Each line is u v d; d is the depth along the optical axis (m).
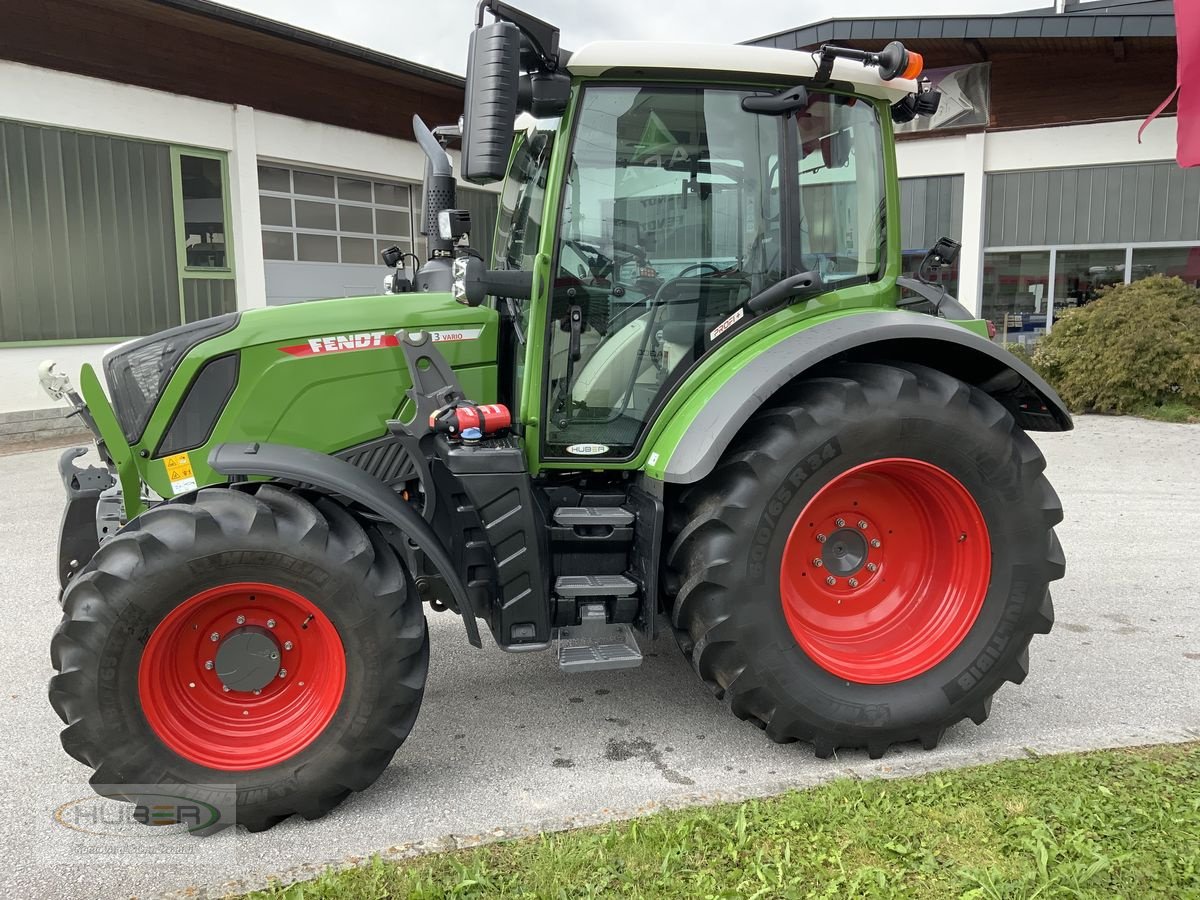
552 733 2.92
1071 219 11.91
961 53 11.65
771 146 2.79
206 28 9.02
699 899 1.98
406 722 2.44
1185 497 6.06
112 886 2.10
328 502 2.47
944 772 2.56
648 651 3.66
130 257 8.98
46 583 4.48
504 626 2.64
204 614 2.37
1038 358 10.12
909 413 2.58
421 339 2.82
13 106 7.84
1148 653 3.51
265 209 10.29
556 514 2.81
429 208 3.48
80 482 3.01
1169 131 11.06
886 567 2.90
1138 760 2.60
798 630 2.67
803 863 2.11
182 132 9.17
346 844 2.28
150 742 2.27
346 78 10.80
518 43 2.23
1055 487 6.41
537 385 2.76
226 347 2.73
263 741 2.39
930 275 3.41
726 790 2.49
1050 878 2.00
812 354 2.59
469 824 2.36
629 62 2.59
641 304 2.83
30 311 8.27
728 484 2.57
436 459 2.76
